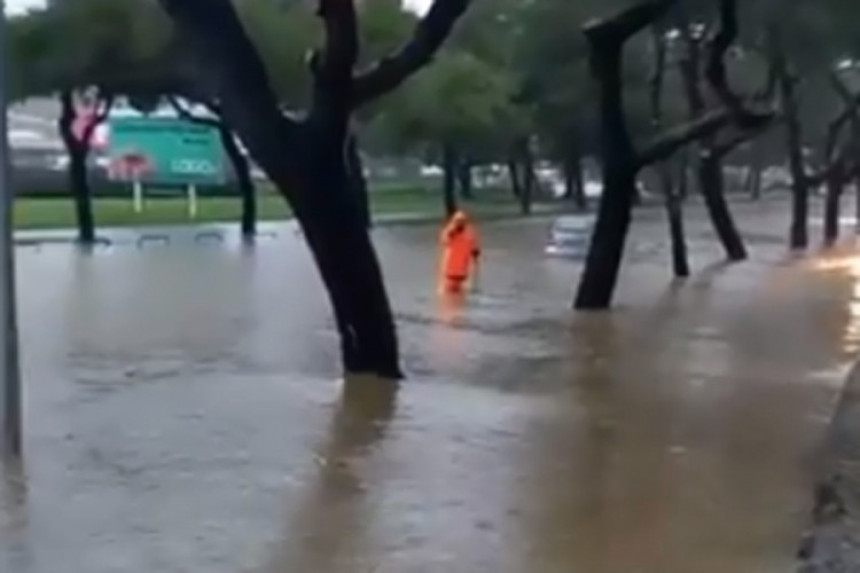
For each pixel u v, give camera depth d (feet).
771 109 139.85
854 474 52.95
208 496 48.49
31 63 181.57
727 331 102.42
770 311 117.91
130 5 178.70
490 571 40.22
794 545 43.09
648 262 177.37
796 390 74.54
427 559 41.16
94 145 264.72
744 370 82.07
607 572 40.24
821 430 62.59
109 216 265.13
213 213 288.30
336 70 69.72
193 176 313.53
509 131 258.98
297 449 56.65
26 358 82.43
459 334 97.81
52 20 180.55
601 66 112.78
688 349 91.76
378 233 233.76
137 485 50.01
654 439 60.08
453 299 123.24
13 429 54.29
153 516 45.65
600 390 73.67
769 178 500.74
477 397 70.33
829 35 153.79
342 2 68.95
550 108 231.09
